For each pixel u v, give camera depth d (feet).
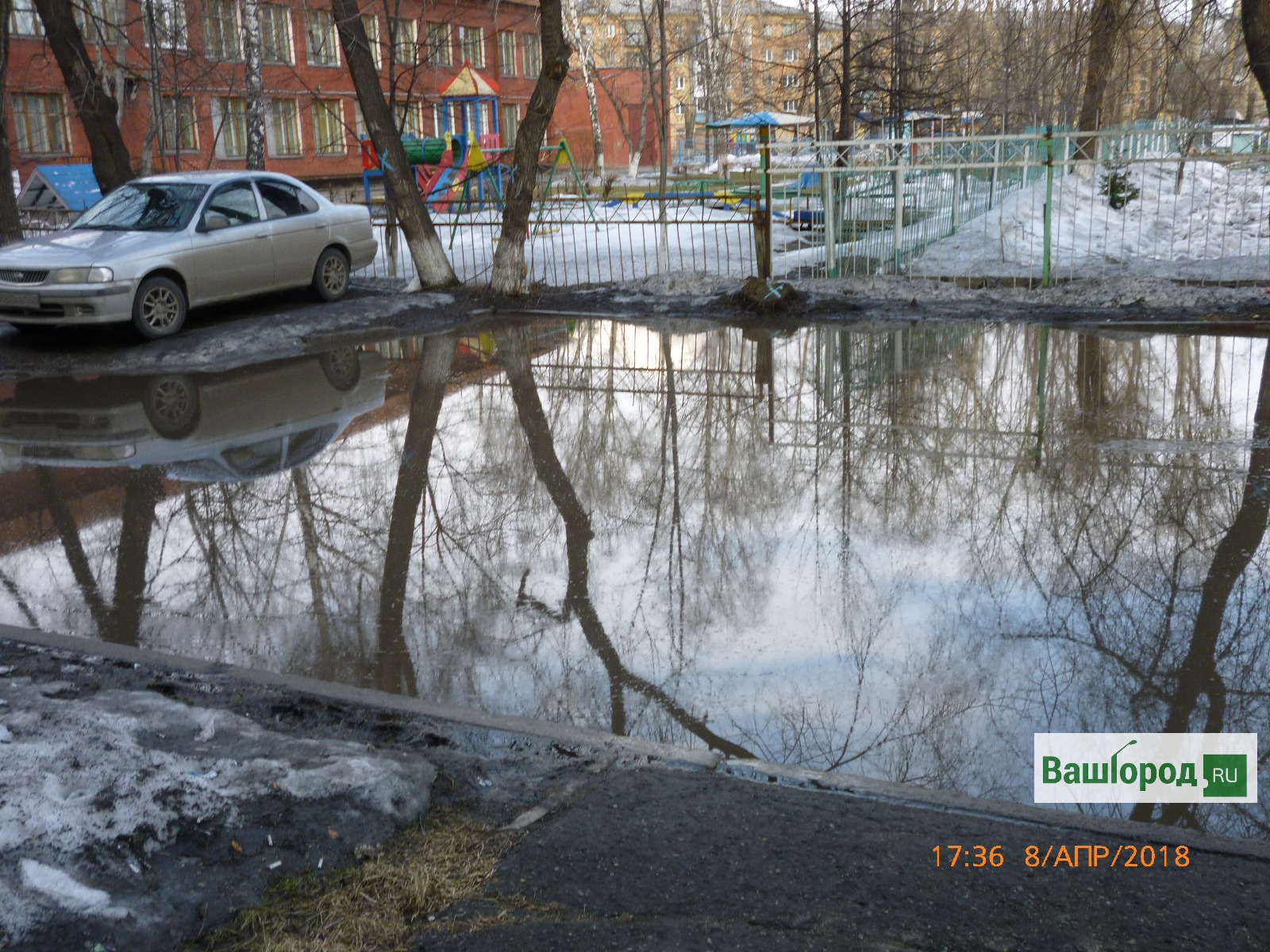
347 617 17.48
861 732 13.47
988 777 12.35
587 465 25.38
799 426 28.14
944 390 31.19
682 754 12.57
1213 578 17.51
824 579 18.42
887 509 21.67
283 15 110.32
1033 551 19.04
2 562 20.22
